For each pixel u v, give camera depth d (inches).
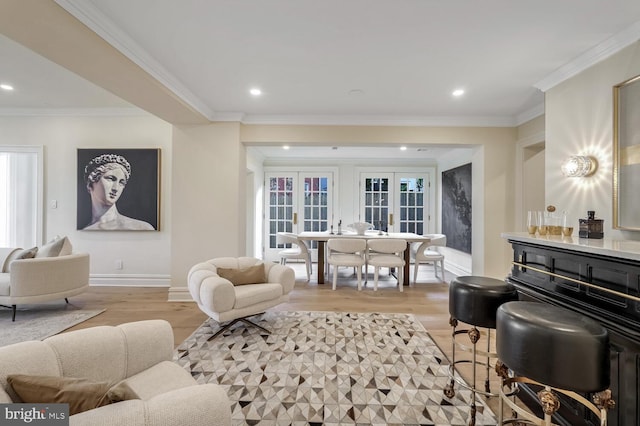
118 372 53.9
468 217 212.5
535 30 81.0
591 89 91.3
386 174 272.8
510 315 47.5
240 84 118.0
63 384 38.2
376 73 107.7
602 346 41.3
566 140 100.3
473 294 68.7
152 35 85.3
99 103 161.8
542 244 69.0
